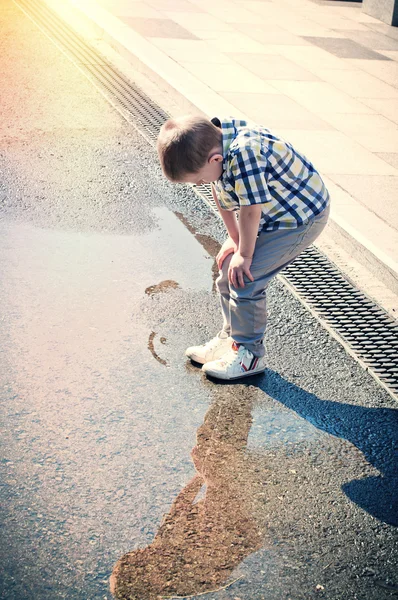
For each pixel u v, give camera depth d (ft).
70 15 37.14
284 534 8.70
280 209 10.22
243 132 9.73
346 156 20.35
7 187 17.71
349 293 14.48
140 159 20.25
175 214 17.37
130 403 10.76
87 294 13.56
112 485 9.19
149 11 37.73
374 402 11.31
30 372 11.25
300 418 10.78
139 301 13.52
